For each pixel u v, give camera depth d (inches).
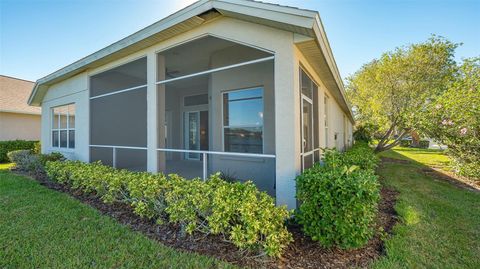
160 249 100.3
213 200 106.3
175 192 120.0
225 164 224.5
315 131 204.4
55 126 335.0
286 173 127.1
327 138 281.9
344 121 532.7
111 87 287.3
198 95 344.5
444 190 204.2
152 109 193.2
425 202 167.9
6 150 394.6
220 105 226.7
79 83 273.6
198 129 347.3
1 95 479.5
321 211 97.6
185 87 355.9
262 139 205.5
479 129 229.0
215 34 152.9
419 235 115.3
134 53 208.1
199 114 345.7
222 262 91.2
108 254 96.5
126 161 302.7
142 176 148.6
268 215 94.6
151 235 115.0
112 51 206.5
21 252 97.7
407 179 250.5
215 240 108.5
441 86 357.4
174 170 265.3
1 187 200.1
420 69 373.1
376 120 436.8
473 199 177.3
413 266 89.6
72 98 287.0
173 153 358.0
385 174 279.3
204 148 337.7
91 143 263.1
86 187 173.3
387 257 95.3
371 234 99.3
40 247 101.5
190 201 113.3
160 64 197.2
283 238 95.3
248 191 107.3
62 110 319.3
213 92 229.5
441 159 434.3
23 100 507.2
